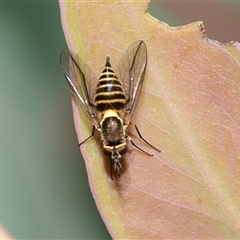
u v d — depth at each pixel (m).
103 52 0.12
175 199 0.12
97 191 0.12
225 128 0.12
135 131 0.12
